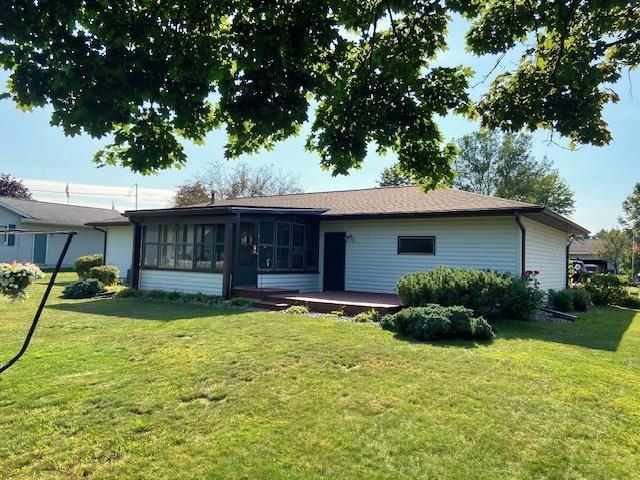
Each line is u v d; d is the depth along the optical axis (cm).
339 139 418
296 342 702
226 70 347
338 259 1490
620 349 735
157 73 327
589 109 463
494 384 523
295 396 476
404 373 557
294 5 347
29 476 324
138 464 341
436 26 412
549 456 362
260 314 990
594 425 421
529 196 4125
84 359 605
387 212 1307
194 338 730
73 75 304
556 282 1592
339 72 385
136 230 1522
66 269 2569
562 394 498
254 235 1322
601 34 494
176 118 353
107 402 455
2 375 531
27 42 295
